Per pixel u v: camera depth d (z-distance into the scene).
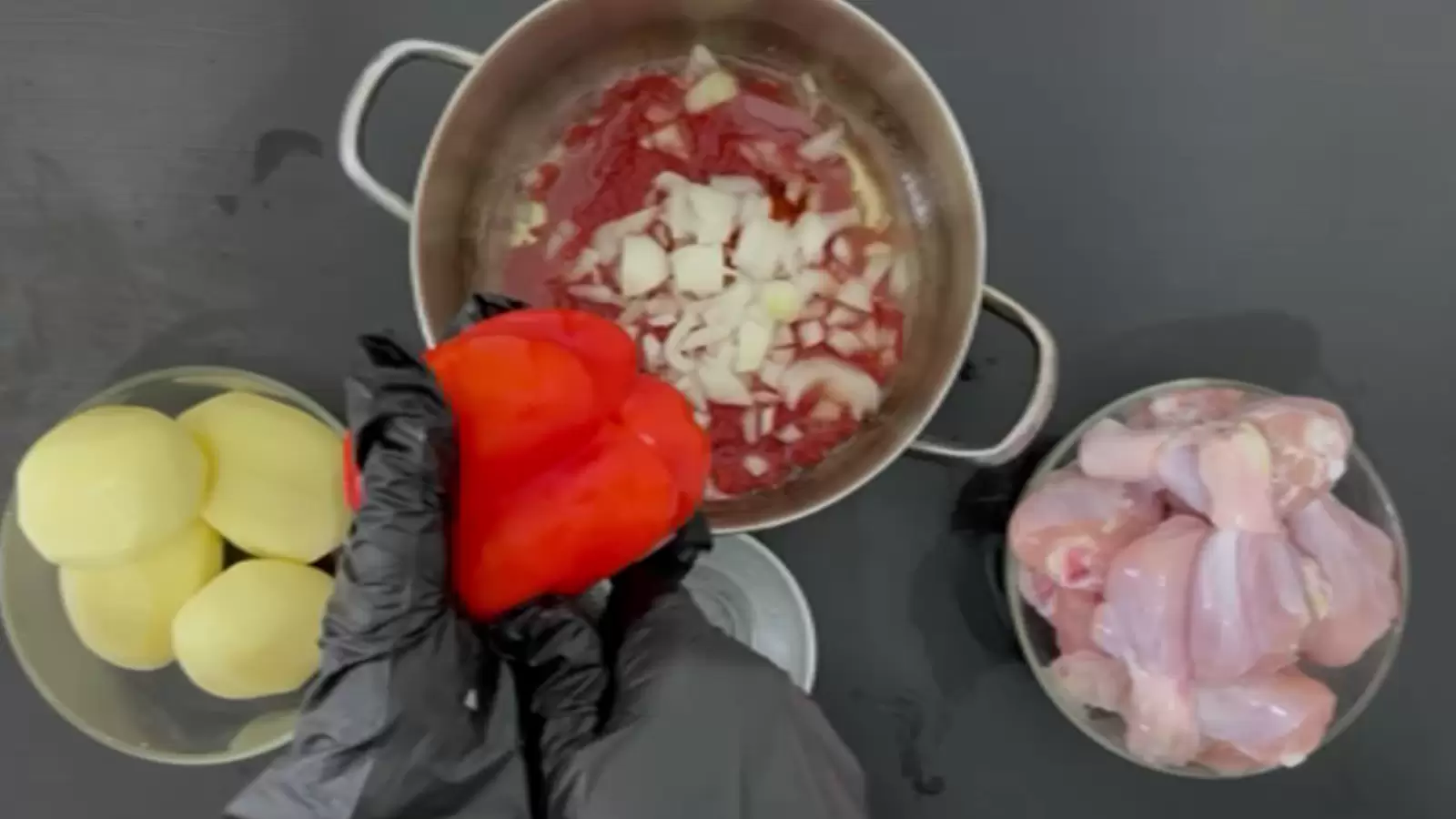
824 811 0.56
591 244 0.69
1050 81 0.76
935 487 0.75
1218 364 0.76
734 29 0.67
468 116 0.62
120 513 0.61
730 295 0.68
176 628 0.65
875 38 0.62
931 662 0.75
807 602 0.74
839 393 0.69
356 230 0.74
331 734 0.47
